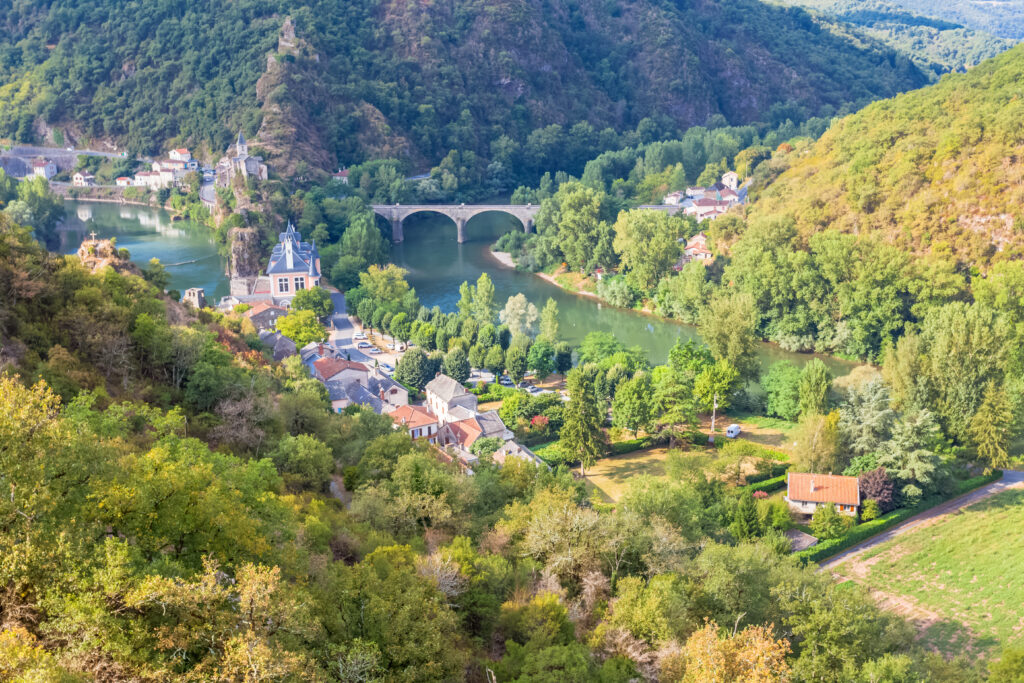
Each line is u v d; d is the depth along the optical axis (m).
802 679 62.56
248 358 118.81
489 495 85.50
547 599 58.84
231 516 46.84
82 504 42.44
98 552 39.38
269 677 37.25
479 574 60.50
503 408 144.88
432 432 133.38
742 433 144.00
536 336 195.12
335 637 47.12
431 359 168.50
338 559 61.72
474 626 58.06
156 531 44.28
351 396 146.50
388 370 175.38
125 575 38.62
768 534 98.25
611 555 70.12
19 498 39.03
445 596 55.19
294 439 82.31
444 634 51.06
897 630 75.44
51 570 38.16
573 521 70.94
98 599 37.16
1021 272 175.88
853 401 126.44
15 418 40.81
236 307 194.75
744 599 66.62
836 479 111.75
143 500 43.75
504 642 57.62
